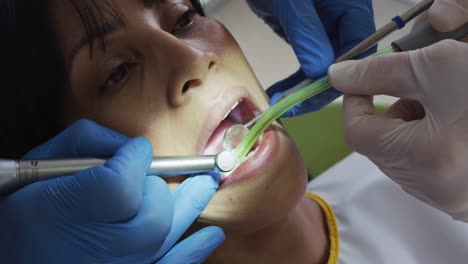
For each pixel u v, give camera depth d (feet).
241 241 3.11
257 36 5.66
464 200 2.56
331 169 4.28
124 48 2.59
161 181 2.50
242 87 2.81
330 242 3.67
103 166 2.35
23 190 2.42
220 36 2.99
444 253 3.65
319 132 4.75
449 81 2.37
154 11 2.72
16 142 2.83
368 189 3.96
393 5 5.09
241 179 2.69
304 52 3.12
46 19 2.47
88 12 2.48
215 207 2.74
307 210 3.62
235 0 5.69
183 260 2.59
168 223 2.45
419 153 2.49
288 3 3.18
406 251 3.69
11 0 2.41
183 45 2.61
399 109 2.79
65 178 2.35
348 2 3.62
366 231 3.75
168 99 2.63
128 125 2.70
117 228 2.39
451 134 2.42
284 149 2.80
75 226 2.40
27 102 2.66
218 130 2.96
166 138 2.68
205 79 2.69
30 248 2.46
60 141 2.60
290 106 2.65
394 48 2.70
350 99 2.73
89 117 2.77
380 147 2.63
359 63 2.59
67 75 2.62
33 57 2.52
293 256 3.34
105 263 2.50
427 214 3.78
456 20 2.53
